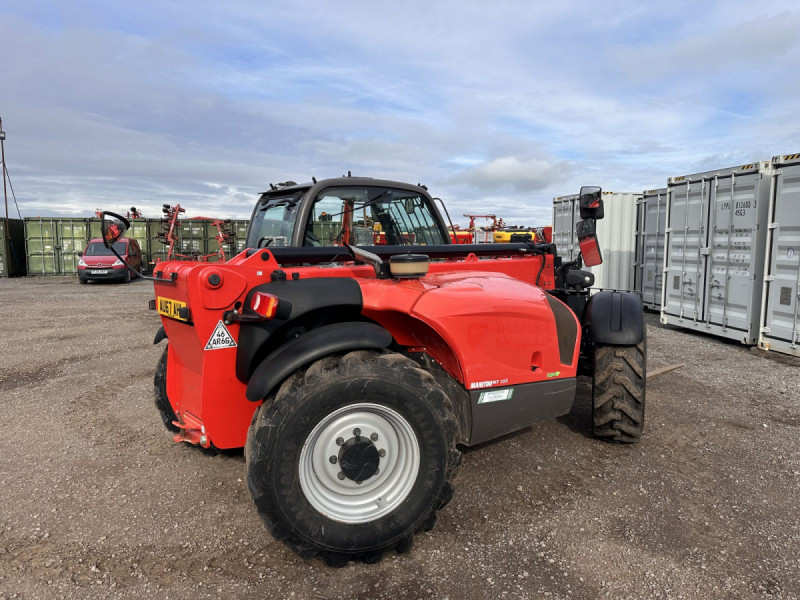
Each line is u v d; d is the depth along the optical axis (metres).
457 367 2.89
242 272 2.61
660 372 5.63
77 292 15.88
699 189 8.14
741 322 7.42
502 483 3.31
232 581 2.40
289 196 4.08
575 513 2.95
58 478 3.45
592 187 4.17
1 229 21.78
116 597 2.30
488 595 2.28
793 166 6.60
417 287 2.76
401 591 2.31
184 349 2.97
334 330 2.45
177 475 3.49
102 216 2.76
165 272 2.92
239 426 2.77
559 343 3.32
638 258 11.09
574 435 4.07
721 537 2.71
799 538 2.70
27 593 2.32
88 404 5.01
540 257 4.37
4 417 4.65
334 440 2.44
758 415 4.53
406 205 4.25
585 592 2.30
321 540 2.33
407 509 2.47
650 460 3.63
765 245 7.02
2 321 10.17
